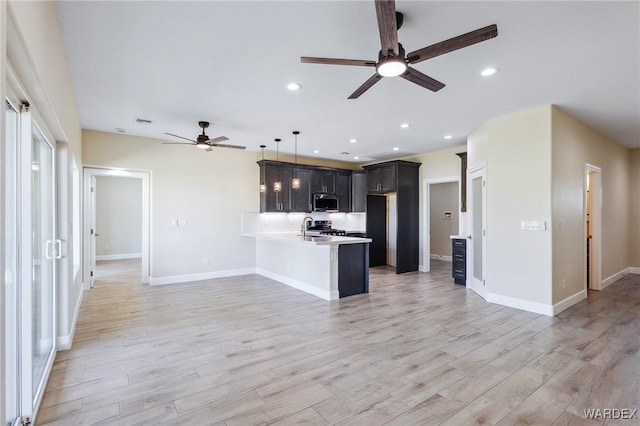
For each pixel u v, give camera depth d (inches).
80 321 153.3
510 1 81.3
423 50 79.6
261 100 152.0
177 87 137.1
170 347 123.6
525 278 167.3
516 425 78.5
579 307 172.4
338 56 110.3
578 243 183.8
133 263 328.5
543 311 160.2
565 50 105.4
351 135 218.5
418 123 189.6
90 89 139.4
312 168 295.7
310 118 180.1
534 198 162.4
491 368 106.3
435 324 147.9
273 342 128.1
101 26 93.4
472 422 79.6
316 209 297.7
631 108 162.1
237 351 120.0
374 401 88.4
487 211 183.8
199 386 96.2
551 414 82.6
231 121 185.9
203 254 249.6
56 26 89.1
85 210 213.5
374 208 313.1
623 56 109.1
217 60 113.6
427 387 95.2
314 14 87.4
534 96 146.3
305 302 185.6
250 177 272.5
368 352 118.7
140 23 91.9
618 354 116.1
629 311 165.6
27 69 62.9
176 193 238.5
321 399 89.4
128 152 220.5
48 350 112.4
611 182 232.2
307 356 115.6
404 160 279.4
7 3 45.2
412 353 117.7
